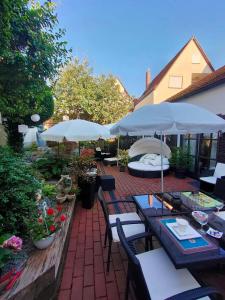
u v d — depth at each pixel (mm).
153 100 14219
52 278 2182
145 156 9312
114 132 3574
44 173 5734
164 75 14234
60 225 2990
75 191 4539
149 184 6941
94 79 16125
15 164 2594
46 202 3506
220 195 3533
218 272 2523
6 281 1827
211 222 2381
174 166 8227
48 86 3957
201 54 14547
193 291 1387
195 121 2955
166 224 2225
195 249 1761
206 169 7020
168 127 2861
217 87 6086
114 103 16281
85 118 16719
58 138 5316
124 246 1670
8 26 2539
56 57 3547
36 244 2490
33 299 1965
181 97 8281
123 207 4777
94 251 3049
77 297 2217
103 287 2354
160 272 1869
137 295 1566
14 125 9445
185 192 3605
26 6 2959
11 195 2367
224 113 5789
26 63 2982
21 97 3826
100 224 3938
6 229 2395
